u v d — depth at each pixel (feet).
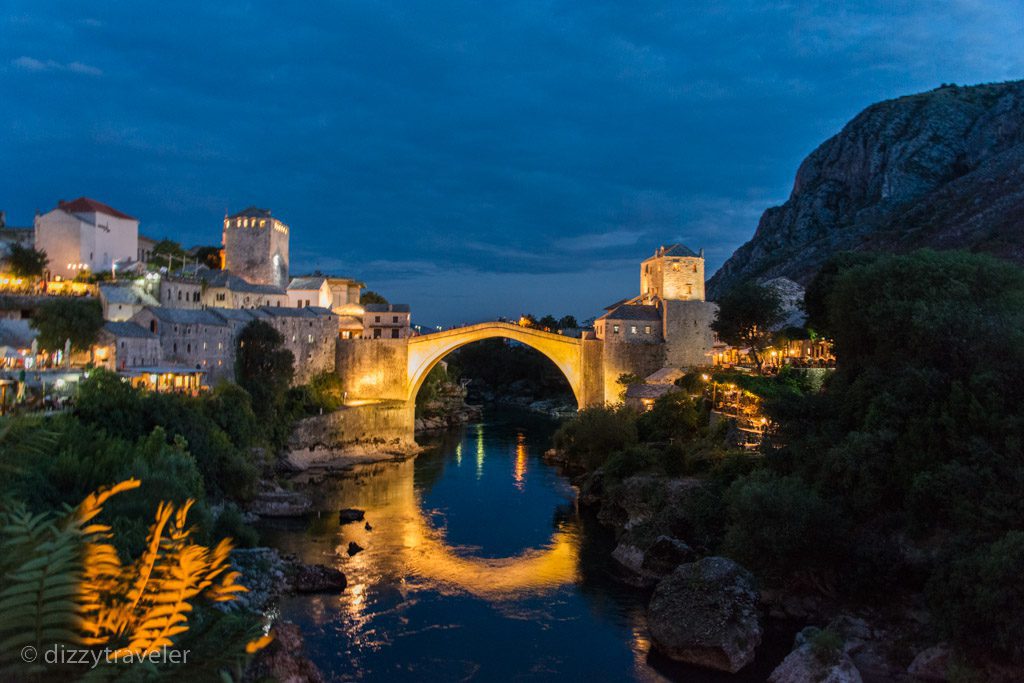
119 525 112.47
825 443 156.87
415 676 117.39
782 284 380.17
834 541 135.85
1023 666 98.78
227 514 171.32
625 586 160.76
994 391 131.75
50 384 190.70
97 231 312.71
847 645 120.57
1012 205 439.63
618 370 356.59
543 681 116.88
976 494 120.37
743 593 129.39
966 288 154.20
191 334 270.67
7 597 25.34
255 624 32.35
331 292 456.04
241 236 409.90
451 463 310.04
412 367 368.07
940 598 110.22
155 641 28.30
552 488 257.96
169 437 192.34
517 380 632.79
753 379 240.32
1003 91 640.99
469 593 154.81
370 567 169.58
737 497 150.51
